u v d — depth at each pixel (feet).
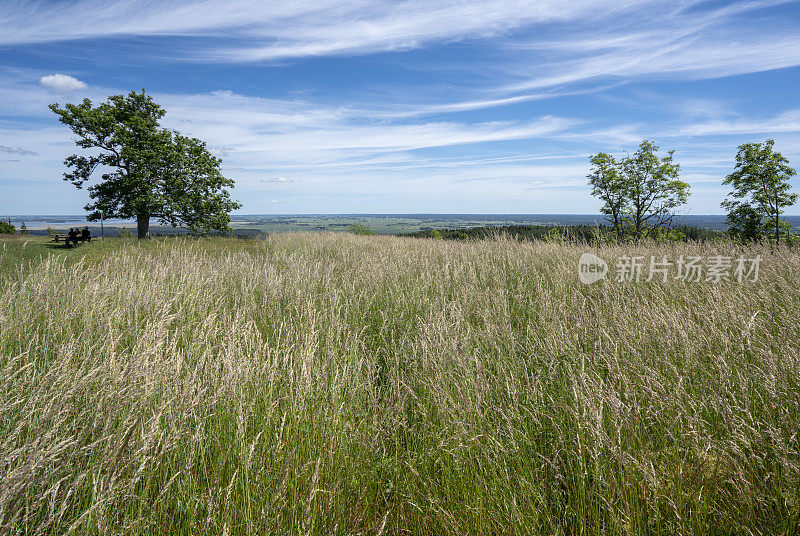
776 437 6.99
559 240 33.42
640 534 6.34
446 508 7.48
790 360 8.90
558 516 6.97
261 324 15.58
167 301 16.33
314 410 8.82
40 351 11.29
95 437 7.32
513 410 8.92
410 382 11.12
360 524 7.20
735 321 11.62
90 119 108.06
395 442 8.98
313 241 55.98
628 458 6.89
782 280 17.13
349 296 19.60
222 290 20.58
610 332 12.25
